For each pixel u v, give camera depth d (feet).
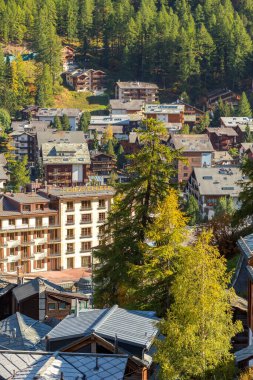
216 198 574.15
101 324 134.92
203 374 116.78
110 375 117.08
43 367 117.19
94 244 449.48
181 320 118.73
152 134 172.76
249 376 114.01
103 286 180.24
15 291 226.17
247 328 154.92
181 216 159.43
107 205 450.71
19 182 614.34
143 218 173.78
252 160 194.59
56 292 219.61
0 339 161.17
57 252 440.04
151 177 172.76
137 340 128.57
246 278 176.24
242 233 205.77
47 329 168.45
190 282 118.73
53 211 434.71
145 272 157.89
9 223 424.05
